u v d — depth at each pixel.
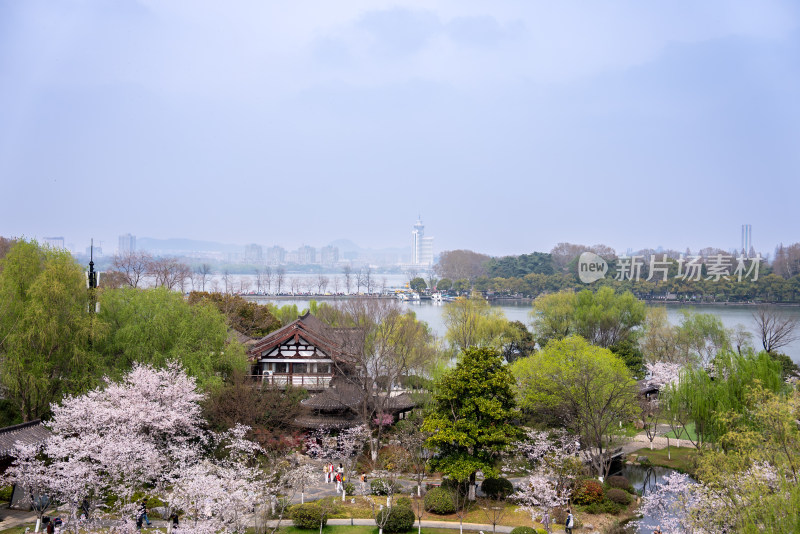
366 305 76.12
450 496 48.78
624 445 69.31
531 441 59.53
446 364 82.75
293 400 60.16
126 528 38.16
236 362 62.56
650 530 47.94
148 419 47.03
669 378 78.38
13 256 55.19
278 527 43.69
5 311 52.28
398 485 52.66
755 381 52.25
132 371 54.38
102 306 59.31
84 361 54.25
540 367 65.31
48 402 52.91
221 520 37.78
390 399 65.12
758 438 44.12
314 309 114.81
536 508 48.97
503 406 52.03
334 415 60.84
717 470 42.28
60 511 43.91
